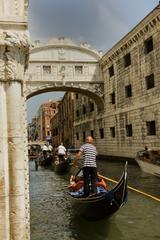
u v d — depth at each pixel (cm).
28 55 420
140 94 2586
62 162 2239
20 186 384
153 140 2389
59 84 3375
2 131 381
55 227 890
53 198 1309
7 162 384
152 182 1603
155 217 947
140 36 2541
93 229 861
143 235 799
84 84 3425
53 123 7950
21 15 396
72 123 4931
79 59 3422
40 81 3341
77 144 4628
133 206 1080
